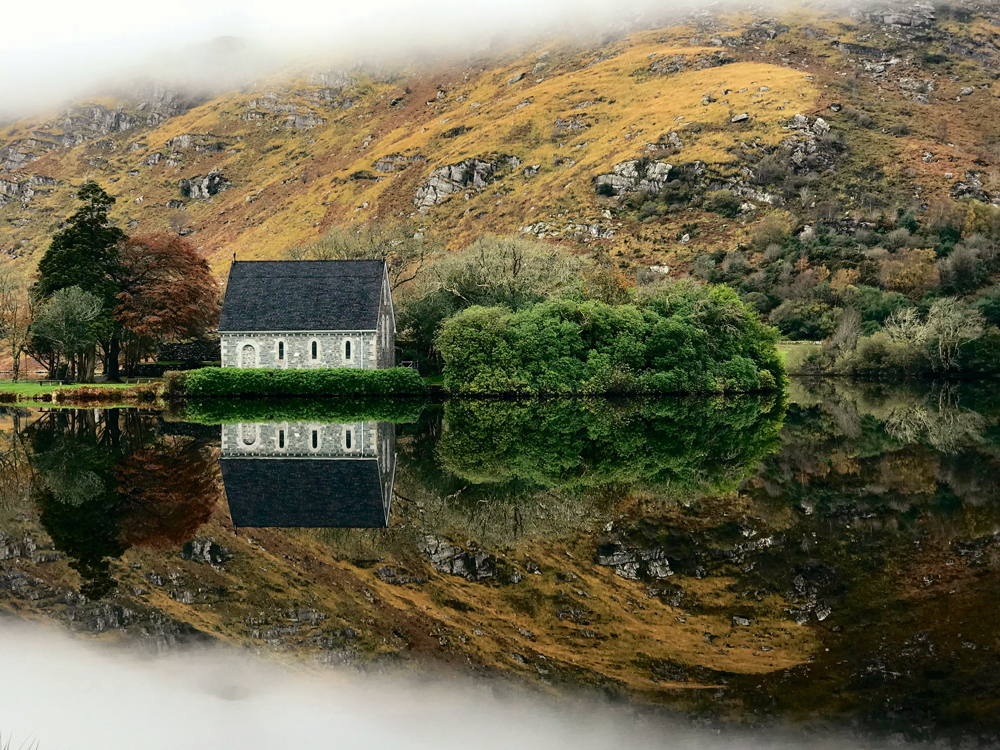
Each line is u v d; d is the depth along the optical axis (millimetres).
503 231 192125
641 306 77688
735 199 176750
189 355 91688
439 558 25688
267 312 77000
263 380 72625
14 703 15141
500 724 15133
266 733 14344
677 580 23828
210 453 43594
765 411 68375
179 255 86312
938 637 19625
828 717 15578
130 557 24922
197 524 28812
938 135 193250
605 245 173375
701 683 17297
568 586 23391
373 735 14469
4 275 86125
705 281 150625
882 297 129500
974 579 23625
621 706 16016
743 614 21281
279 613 20750
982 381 105938
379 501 32625
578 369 71688
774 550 26641
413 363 84938
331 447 45906
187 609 20828
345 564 24938
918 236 155250
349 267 79625
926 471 40375
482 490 35219
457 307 83438
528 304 77500
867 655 18641
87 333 75250
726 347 78312
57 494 33125
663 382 73188
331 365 75938
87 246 82250
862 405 76375
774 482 37438
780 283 144125
